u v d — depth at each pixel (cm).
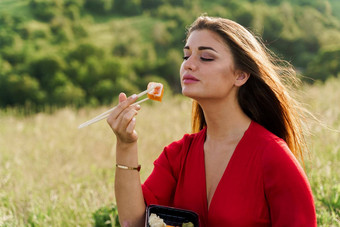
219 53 169
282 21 10131
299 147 200
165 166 196
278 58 206
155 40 9800
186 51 179
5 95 6581
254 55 173
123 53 9094
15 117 1138
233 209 164
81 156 643
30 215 354
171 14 11262
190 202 182
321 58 4588
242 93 182
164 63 8469
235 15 10256
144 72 8356
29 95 6531
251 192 163
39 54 7556
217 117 179
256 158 164
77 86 7125
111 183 448
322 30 10244
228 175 168
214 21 173
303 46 9644
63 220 336
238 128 179
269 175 158
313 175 353
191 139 194
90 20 10975
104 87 7000
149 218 170
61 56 7650
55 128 927
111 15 11812
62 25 9775
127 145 175
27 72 7088
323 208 299
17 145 740
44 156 647
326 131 495
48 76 7106
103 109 1188
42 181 495
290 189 153
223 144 179
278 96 183
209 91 169
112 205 348
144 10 11938
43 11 10231
